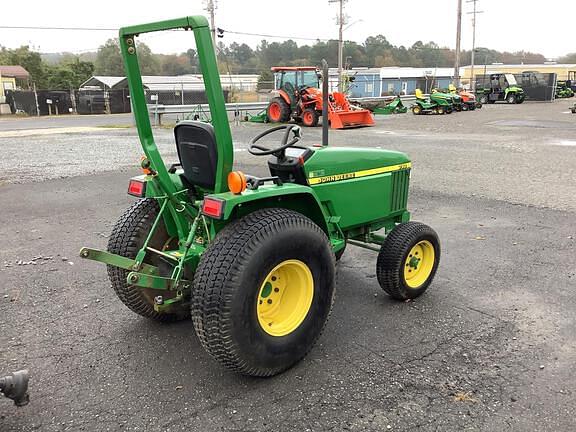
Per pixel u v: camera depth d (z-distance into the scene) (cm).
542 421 263
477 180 885
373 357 326
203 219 318
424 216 665
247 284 273
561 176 910
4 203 738
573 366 315
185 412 272
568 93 4728
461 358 324
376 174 406
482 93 3691
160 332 359
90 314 387
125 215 351
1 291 429
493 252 526
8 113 3544
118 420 266
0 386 253
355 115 1909
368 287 439
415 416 268
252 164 1048
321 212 333
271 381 300
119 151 1289
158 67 5294
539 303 406
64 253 524
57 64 5825
